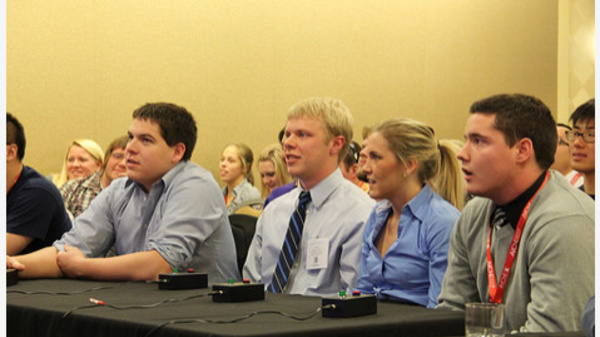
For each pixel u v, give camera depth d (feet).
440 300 7.97
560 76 28.71
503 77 28.53
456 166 9.39
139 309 7.30
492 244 7.45
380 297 8.84
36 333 7.49
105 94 23.26
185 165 11.37
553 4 28.86
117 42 23.44
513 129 7.13
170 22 24.13
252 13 25.27
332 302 6.70
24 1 22.31
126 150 11.23
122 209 11.63
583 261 6.61
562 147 13.37
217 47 24.75
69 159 20.84
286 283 9.94
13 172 12.03
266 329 5.91
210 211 11.04
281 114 25.64
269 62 25.48
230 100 24.89
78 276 10.64
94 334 6.81
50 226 12.42
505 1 28.58
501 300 7.24
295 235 10.03
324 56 26.27
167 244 10.60
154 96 23.89
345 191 9.97
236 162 21.58
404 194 8.83
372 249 9.05
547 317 6.57
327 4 26.32
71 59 22.88
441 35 27.86
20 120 22.12
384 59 27.07
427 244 8.59
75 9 22.95
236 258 11.71
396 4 27.27
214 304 7.68
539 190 7.13
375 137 8.89
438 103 27.78
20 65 22.18
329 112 10.06
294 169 10.05
